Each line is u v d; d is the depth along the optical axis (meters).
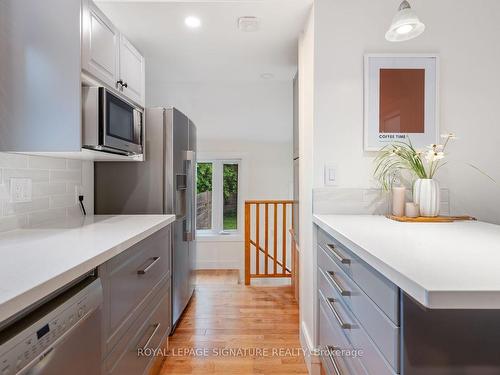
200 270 4.63
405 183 1.89
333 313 1.49
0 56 1.46
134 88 2.11
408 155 1.82
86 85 1.55
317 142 1.90
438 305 0.66
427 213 1.67
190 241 2.96
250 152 4.76
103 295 1.18
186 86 3.62
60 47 1.44
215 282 3.93
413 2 1.89
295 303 3.02
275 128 4.43
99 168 2.36
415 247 1.04
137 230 1.56
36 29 1.45
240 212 4.83
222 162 4.90
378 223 1.56
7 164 1.56
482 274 0.76
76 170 2.14
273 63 2.95
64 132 1.45
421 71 1.87
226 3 1.94
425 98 1.88
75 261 0.99
